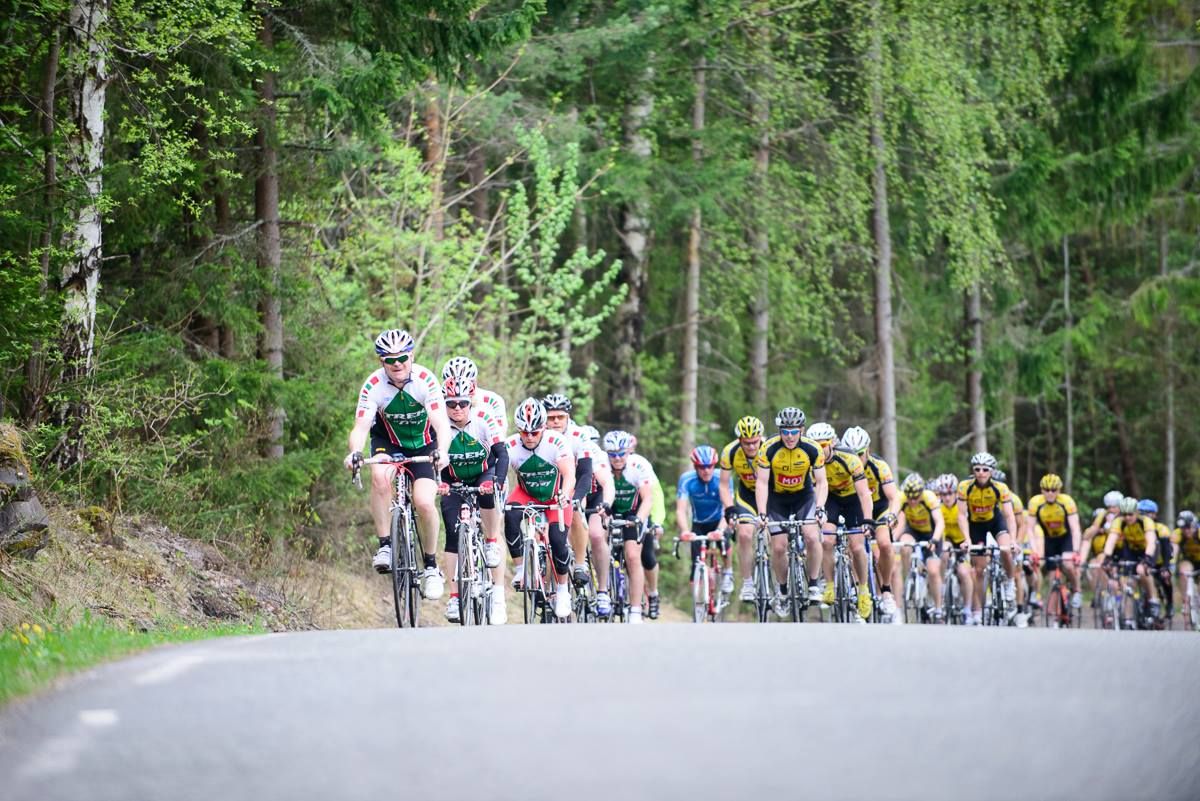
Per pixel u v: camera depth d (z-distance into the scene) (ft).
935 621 191.72
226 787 44.34
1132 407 474.49
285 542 162.30
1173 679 64.95
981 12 289.74
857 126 278.26
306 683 61.98
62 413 129.70
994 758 46.98
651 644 74.43
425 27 150.82
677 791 42.55
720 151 272.31
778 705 55.42
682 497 165.68
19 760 48.52
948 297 358.23
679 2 246.47
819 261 286.87
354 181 220.84
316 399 159.02
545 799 41.91
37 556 116.16
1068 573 217.36
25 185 124.06
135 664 70.13
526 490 134.00
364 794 42.96
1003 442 410.93
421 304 207.31
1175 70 335.47
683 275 309.42
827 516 152.87
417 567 112.47
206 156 154.20
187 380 141.38
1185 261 426.10
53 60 129.49
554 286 229.45
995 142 303.68
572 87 264.31
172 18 128.57
